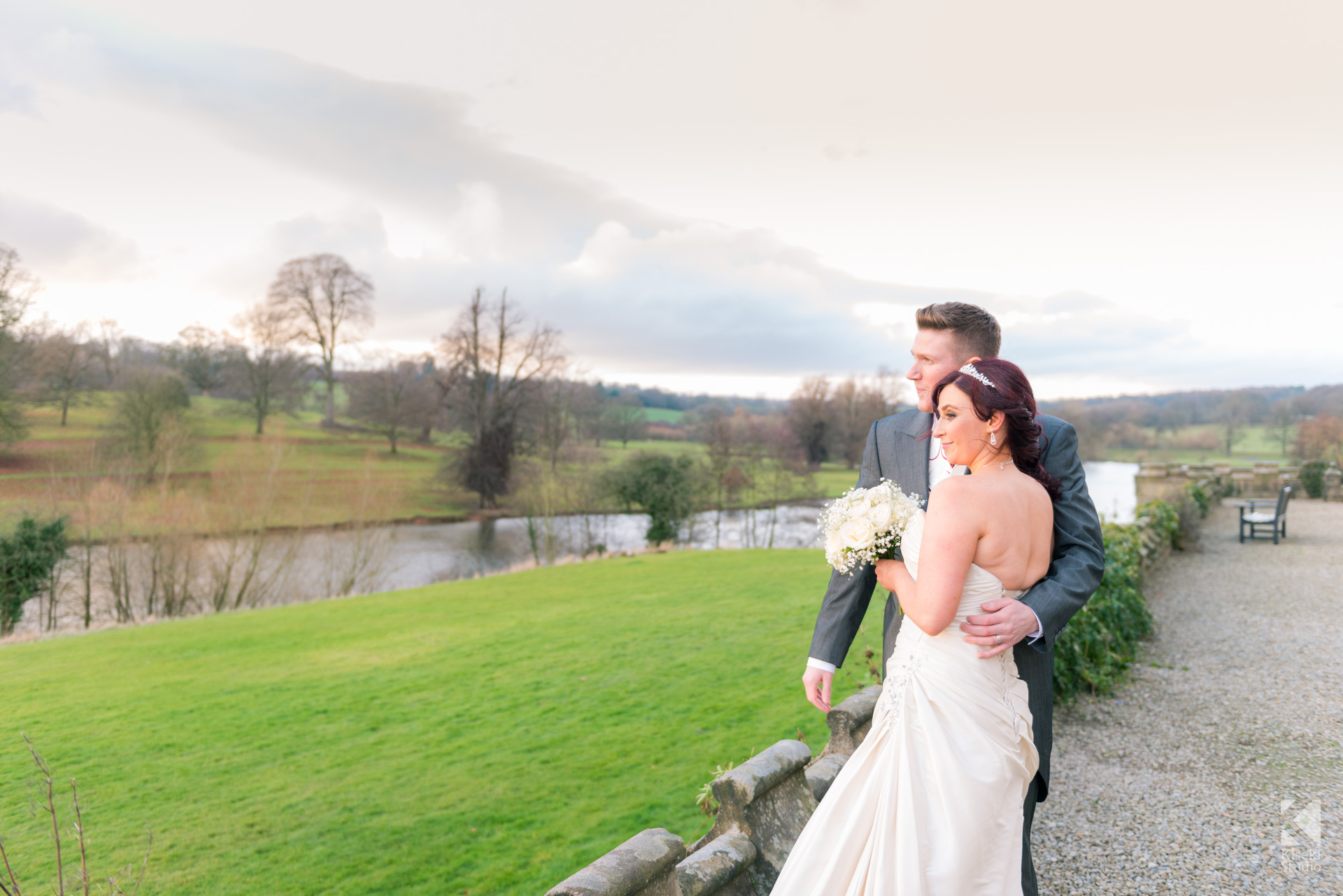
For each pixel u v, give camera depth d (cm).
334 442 5894
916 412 268
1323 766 453
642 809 625
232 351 5741
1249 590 981
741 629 1314
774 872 226
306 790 738
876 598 1327
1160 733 518
